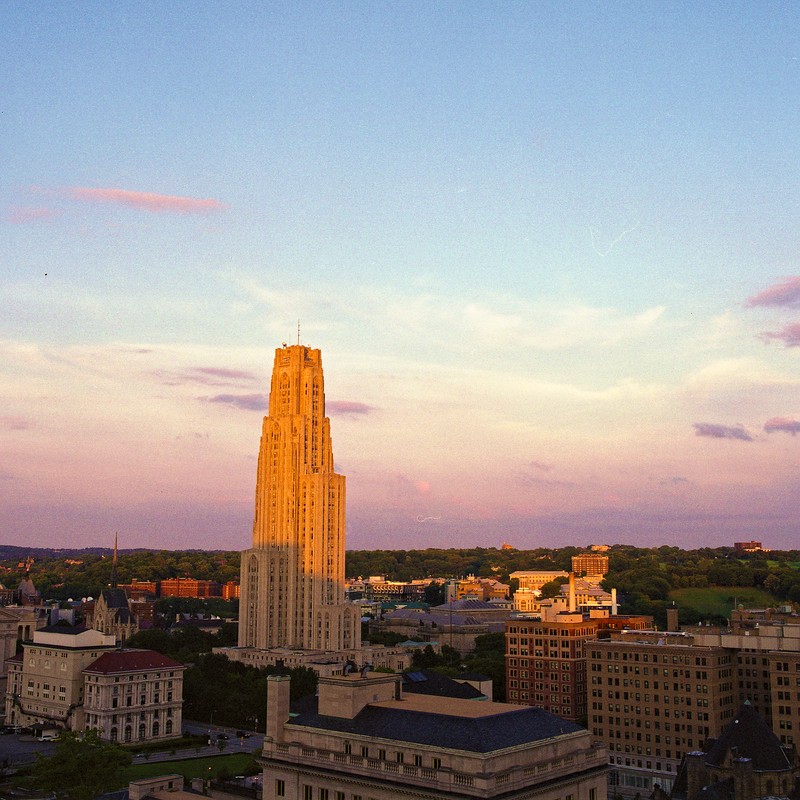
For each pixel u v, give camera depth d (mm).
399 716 161250
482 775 141250
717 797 197750
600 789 162750
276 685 170250
